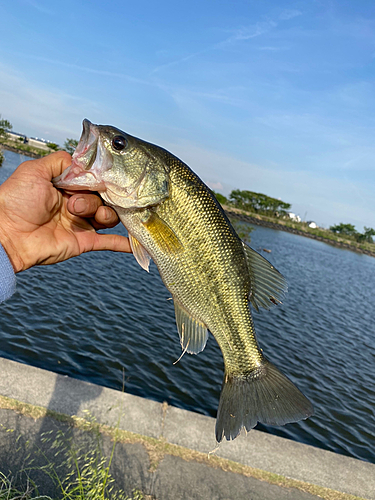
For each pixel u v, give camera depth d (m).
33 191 0.30
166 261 0.35
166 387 0.87
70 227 0.34
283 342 1.43
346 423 0.92
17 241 0.30
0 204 0.29
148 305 1.43
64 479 0.40
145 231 0.34
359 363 1.40
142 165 0.33
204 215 0.35
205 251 0.35
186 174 0.35
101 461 0.41
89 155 0.32
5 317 1.01
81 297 1.32
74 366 0.86
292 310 1.96
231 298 0.36
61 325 1.05
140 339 1.09
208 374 0.98
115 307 1.31
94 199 0.32
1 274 0.23
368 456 0.80
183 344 0.35
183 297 0.35
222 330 0.36
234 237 0.36
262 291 0.38
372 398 1.10
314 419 0.91
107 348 0.99
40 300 1.19
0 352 0.84
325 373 1.22
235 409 0.35
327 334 1.68
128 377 0.87
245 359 0.37
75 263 1.76
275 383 0.36
